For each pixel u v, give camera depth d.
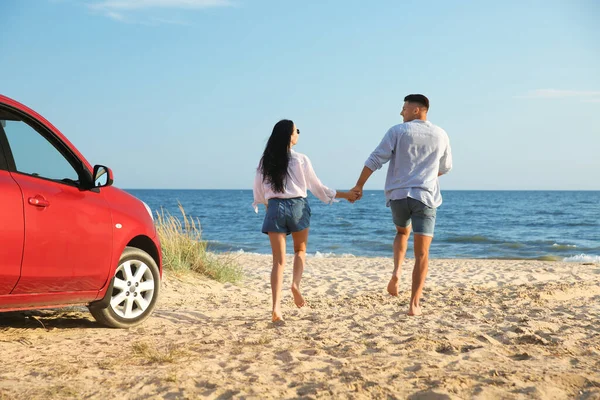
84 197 4.86
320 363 3.94
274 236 5.61
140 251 5.46
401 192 5.70
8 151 4.33
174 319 6.11
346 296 9.30
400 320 5.98
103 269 4.96
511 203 101.00
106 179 5.03
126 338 4.83
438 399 3.11
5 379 3.46
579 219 55.41
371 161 5.71
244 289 10.13
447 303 7.75
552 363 3.94
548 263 18.58
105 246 4.96
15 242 4.16
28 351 4.23
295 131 5.61
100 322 5.29
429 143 5.67
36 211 4.34
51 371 3.66
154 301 5.61
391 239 33.31
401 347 4.49
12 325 5.17
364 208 82.19
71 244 4.61
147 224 5.55
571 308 6.99
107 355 4.17
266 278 12.08
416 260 5.90
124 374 3.62
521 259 22.25
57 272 4.51
